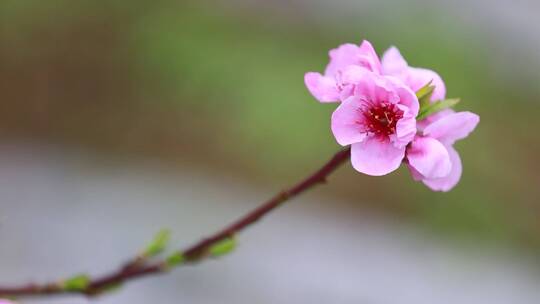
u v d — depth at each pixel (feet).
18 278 4.02
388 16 6.38
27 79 5.21
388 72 2.67
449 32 6.40
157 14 5.65
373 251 4.96
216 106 5.32
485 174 5.85
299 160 5.16
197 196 4.90
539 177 6.04
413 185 5.47
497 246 5.49
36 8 5.45
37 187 4.53
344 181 5.31
